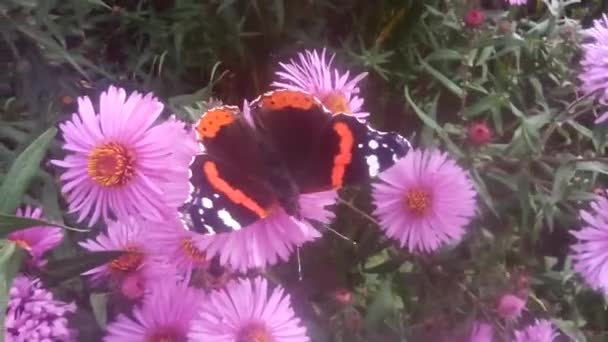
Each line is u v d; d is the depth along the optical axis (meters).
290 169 0.18
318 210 0.18
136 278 0.19
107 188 0.18
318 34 0.35
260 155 0.18
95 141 0.18
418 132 0.34
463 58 0.33
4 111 0.27
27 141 0.25
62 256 0.20
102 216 0.20
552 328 0.28
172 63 0.34
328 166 0.18
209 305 0.19
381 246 0.27
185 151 0.18
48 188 0.23
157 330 0.19
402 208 0.24
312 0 0.33
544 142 0.29
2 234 0.15
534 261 0.30
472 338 0.26
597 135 0.29
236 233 0.18
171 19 0.35
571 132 0.33
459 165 0.27
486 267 0.27
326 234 0.27
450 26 0.34
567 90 0.34
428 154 0.24
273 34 0.34
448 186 0.24
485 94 0.33
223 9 0.33
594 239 0.25
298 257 0.22
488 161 0.28
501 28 0.34
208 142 0.17
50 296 0.18
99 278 0.20
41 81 0.28
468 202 0.24
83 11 0.30
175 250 0.19
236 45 0.34
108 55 0.34
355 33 0.36
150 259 0.19
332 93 0.21
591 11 0.41
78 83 0.29
